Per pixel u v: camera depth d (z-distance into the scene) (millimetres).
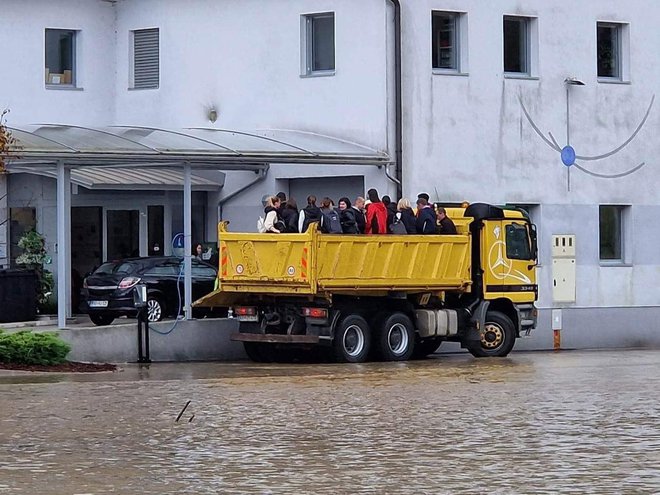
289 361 43500
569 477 20484
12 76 54688
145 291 42688
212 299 42531
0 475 20828
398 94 50094
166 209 54125
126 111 55938
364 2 50438
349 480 20281
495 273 44344
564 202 54750
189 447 23672
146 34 55656
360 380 35719
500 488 19594
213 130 50719
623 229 56969
